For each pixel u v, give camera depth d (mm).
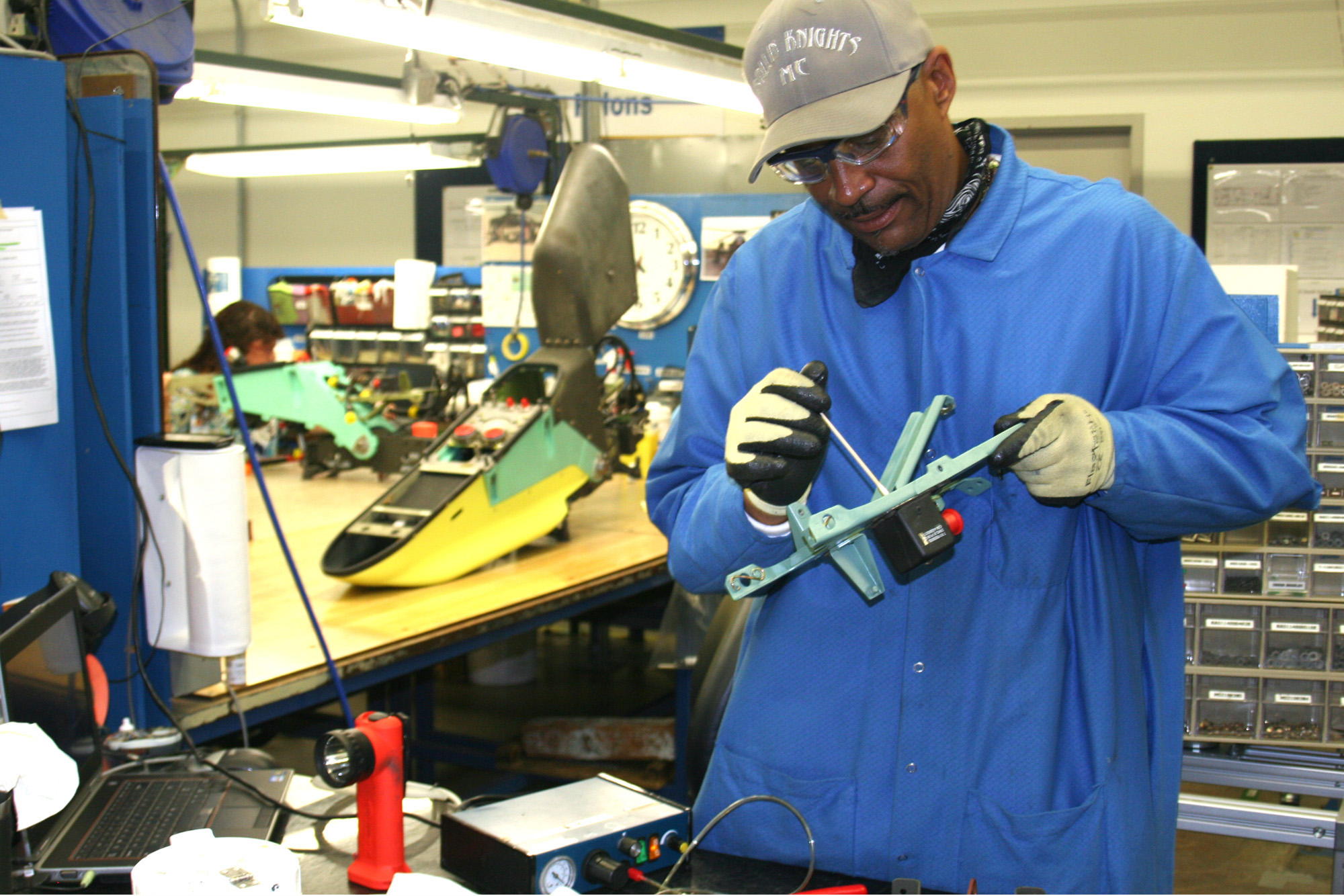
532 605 2229
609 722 2863
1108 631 1039
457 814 1134
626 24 2494
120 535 1588
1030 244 1035
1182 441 940
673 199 3572
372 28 2020
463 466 2443
